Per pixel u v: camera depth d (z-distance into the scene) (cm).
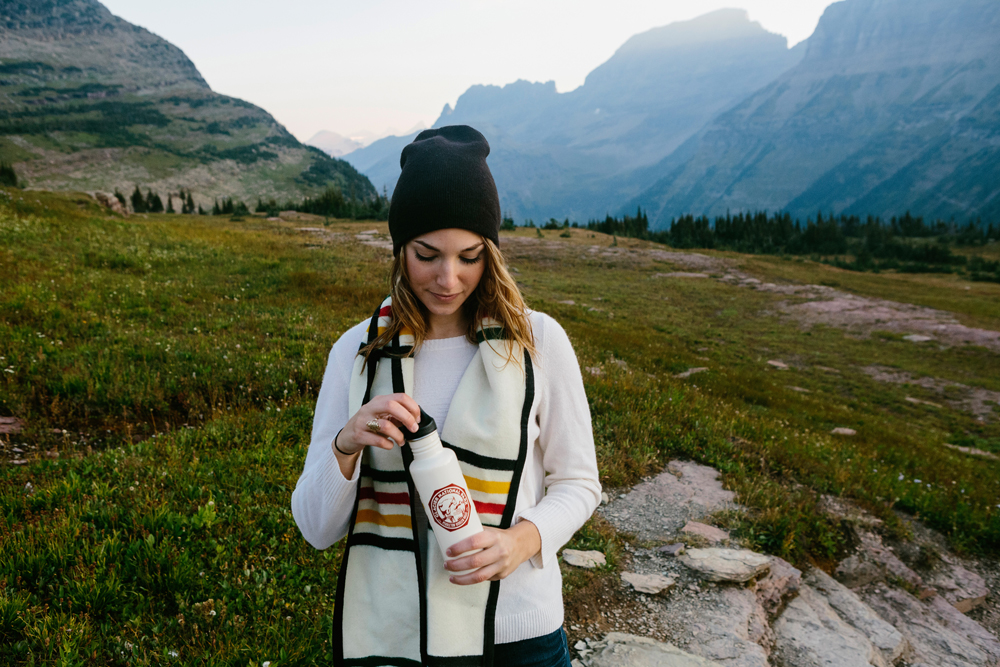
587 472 130
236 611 281
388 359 123
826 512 505
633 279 3584
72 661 229
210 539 323
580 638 316
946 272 7425
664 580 371
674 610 349
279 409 549
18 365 584
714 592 368
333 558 330
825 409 1358
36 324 763
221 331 871
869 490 588
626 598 356
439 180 112
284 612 287
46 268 1148
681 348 2031
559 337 133
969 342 2430
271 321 971
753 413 1027
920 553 501
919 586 452
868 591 438
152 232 2003
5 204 1817
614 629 329
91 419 527
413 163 118
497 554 108
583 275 3616
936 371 2067
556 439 131
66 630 240
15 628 242
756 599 370
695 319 2678
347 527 128
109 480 385
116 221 2148
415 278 119
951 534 546
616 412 668
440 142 121
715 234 9925
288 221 5147
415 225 114
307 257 2019
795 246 9519
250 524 345
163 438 470
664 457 586
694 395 911
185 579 287
